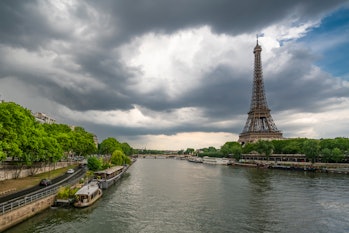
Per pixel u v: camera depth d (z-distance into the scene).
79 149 150.12
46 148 88.00
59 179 86.88
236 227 52.31
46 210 57.50
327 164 174.38
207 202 73.19
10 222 44.56
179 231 49.88
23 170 88.12
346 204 70.50
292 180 119.44
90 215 57.06
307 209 65.62
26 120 78.25
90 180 88.44
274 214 61.22
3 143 58.16
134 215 59.09
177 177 135.62
